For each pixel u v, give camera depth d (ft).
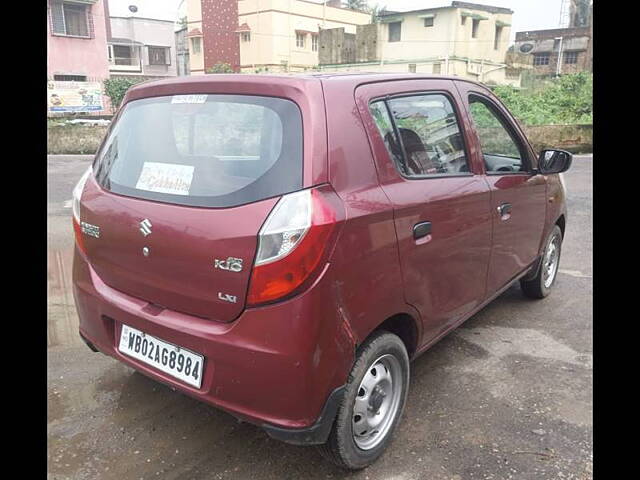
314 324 6.63
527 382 10.89
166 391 10.25
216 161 7.39
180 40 148.66
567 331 13.30
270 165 6.98
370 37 119.03
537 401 10.21
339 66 125.18
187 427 9.20
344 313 6.98
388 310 7.81
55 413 9.44
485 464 8.44
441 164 9.45
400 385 8.56
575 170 46.24
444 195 8.95
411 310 8.45
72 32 93.45
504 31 119.03
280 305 6.56
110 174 8.57
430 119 9.40
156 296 7.66
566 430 9.33
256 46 123.65
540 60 130.21
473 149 10.39
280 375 6.65
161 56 137.80
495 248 10.97
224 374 6.95
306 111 7.04
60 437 8.82
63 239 20.75
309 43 128.67
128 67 131.13
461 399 10.23
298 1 123.54
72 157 62.13
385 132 8.19
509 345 12.52
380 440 8.36
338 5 142.10
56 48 92.22
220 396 7.08
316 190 6.76
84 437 8.85
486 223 10.37
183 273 7.20
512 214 11.55
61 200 29.78
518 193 11.75
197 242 6.97
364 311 7.30
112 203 8.11
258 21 121.49
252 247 6.59
